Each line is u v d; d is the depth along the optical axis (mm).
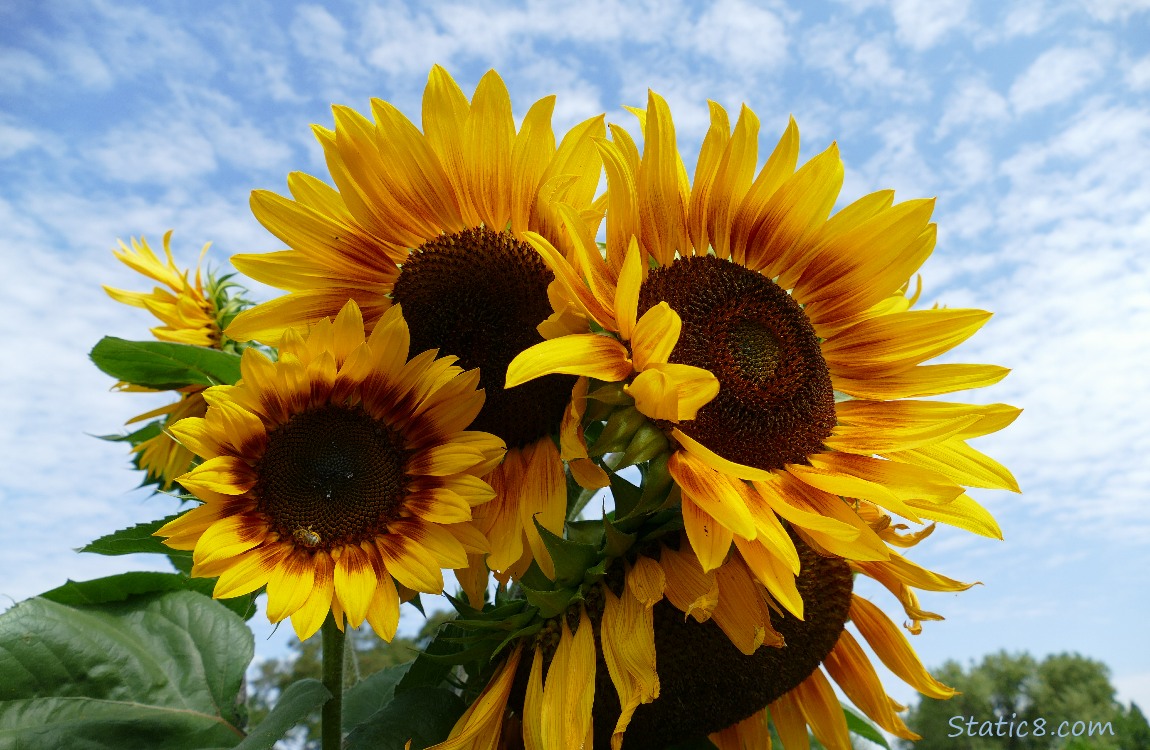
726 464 329
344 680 532
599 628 381
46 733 409
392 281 439
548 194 405
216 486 374
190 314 693
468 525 377
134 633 461
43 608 447
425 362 396
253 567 370
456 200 429
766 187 435
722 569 375
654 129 394
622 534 376
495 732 383
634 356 347
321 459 387
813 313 457
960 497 416
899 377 452
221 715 447
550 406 394
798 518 335
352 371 395
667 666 409
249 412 389
